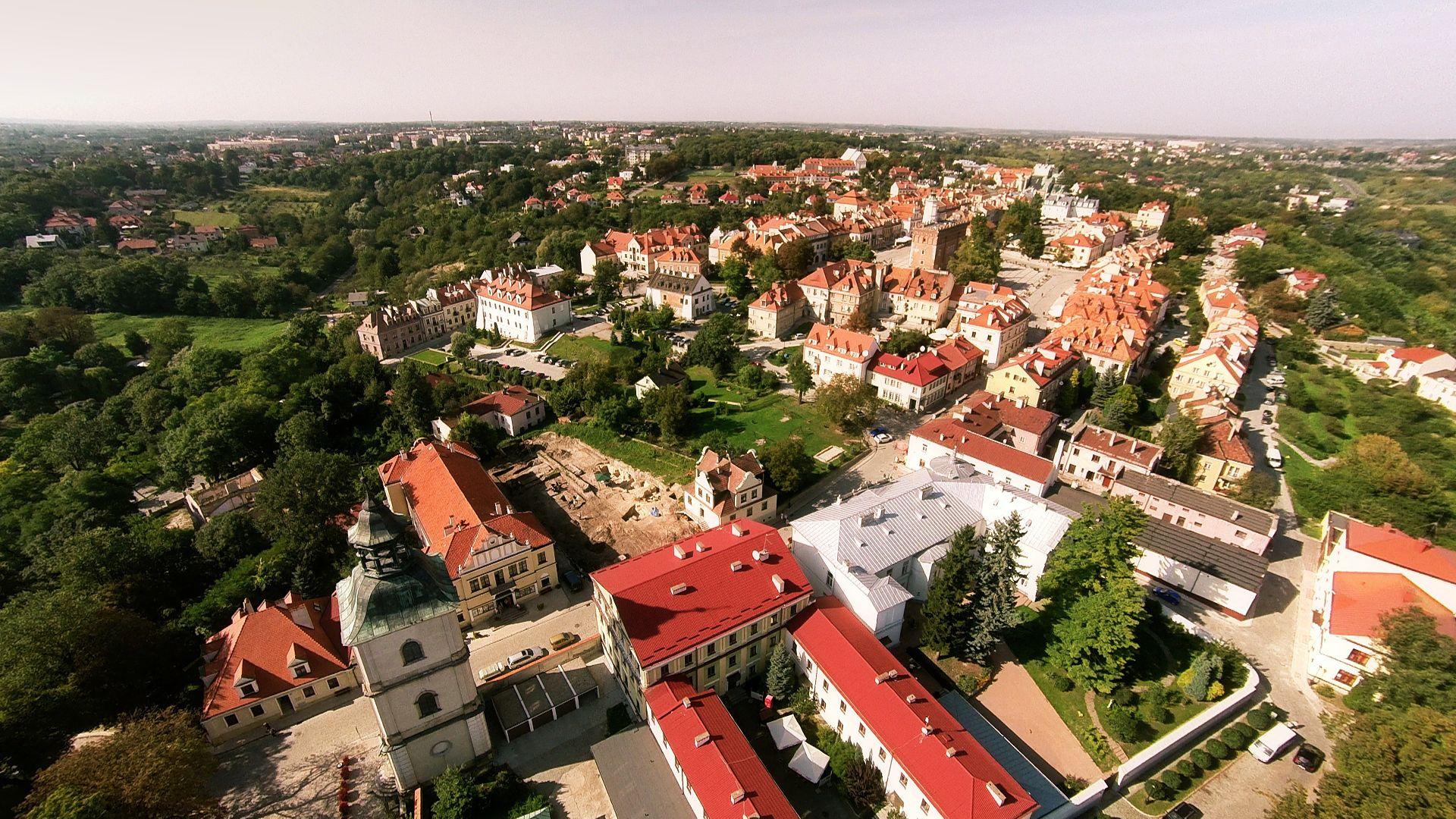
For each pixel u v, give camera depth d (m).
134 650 64.56
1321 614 79.50
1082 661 69.75
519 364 164.00
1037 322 182.62
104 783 49.84
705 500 96.62
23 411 152.88
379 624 51.44
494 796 57.28
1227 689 71.56
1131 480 101.62
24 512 105.69
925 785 53.62
